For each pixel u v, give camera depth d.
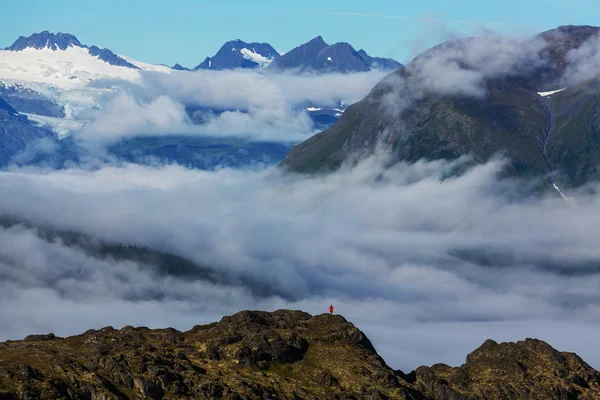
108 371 183.38
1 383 165.62
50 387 168.00
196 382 187.00
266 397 186.88
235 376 192.75
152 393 180.62
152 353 194.88
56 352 191.12
